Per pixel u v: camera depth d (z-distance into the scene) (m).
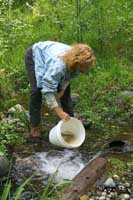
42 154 5.48
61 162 5.30
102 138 5.79
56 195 4.59
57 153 5.49
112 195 4.63
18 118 6.18
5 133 5.79
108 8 8.34
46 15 8.44
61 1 8.32
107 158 5.27
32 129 5.84
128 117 6.30
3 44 7.46
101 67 7.54
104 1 8.49
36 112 5.74
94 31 8.08
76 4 7.85
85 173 4.84
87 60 4.84
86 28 7.92
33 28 8.45
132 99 6.66
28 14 8.88
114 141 5.50
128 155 5.36
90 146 5.61
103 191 4.68
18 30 7.88
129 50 8.05
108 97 6.74
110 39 8.16
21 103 6.70
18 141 5.73
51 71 5.02
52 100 5.11
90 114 6.24
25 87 7.14
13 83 7.14
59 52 5.19
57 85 5.11
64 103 5.83
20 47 7.85
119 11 8.42
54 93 5.12
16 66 7.45
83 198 4.51
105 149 5.51
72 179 4.76
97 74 7.29
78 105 6.59
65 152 5.51
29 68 5.59
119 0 8.75
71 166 5.21
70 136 5.25
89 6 7.95
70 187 4.64
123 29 8.24
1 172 4.98
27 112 6.31
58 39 8.16
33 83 5.59
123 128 6.03
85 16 7.92
